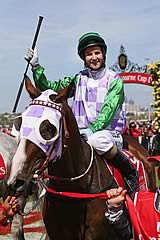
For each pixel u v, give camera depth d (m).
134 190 4.73
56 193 4.25
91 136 4.54
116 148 4.59
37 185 4.25
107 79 4.93
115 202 4.05
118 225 4.25
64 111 4.01
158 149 16.48
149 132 18.84
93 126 4.57
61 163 4.16
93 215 4.29
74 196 4.21
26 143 3.67
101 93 4.90
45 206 4.50
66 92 3.99
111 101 4.60
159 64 15.97
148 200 4.29
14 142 6.80
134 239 4.29
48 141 3.70
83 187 4.32
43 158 3.73
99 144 4.51
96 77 4.95
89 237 4.31
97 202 4.30
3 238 7.20
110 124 4.92
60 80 5.17
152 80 16.09
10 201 3.68
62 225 4.36
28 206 7.51
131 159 5.11
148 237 4.17
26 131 3.70
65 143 4.02
